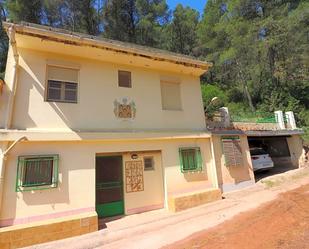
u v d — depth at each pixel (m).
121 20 22.89
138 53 8.07
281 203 7.19
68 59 7.64
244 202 8.00
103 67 8.21
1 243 5.41
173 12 28.14
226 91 28.83
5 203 5.84
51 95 7.18
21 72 6.86
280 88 25.42
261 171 13.39
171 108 9.34
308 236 4.55
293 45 23.39
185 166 8.87
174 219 7.04
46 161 6.47
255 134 11.42
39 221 6.06
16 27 6.25
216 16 29.89
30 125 6.61
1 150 6.06
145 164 8.62
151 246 5.11
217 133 9.83
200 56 28.27
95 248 5.38
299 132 14.03
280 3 25.56
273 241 4.54
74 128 7.19
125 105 8.25
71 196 6.61
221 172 9.62
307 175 11.41
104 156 7.97
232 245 4.62
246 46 23.73
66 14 22.05
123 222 7.15
